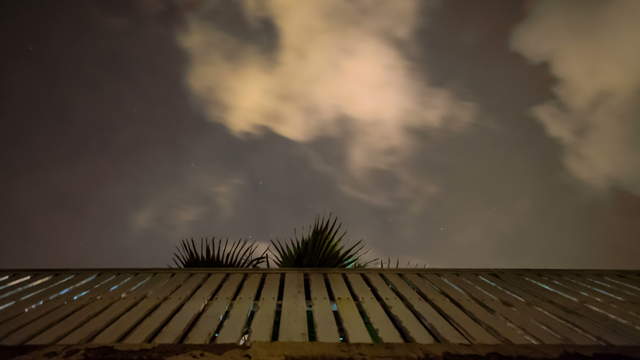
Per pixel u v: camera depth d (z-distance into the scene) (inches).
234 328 104.3
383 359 78.8
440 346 84.2
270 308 118.1
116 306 120.3
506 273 162.9
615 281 155.1
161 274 154.7
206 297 127.9
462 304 127.0
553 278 157.9
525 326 110.8
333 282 144.6
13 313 116.2
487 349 83.3
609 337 104.9
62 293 133.4
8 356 78.5
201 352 80.3
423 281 149.9
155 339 99.0
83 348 81.6
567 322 114.7
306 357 79.0
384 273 158.1
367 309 118.3
